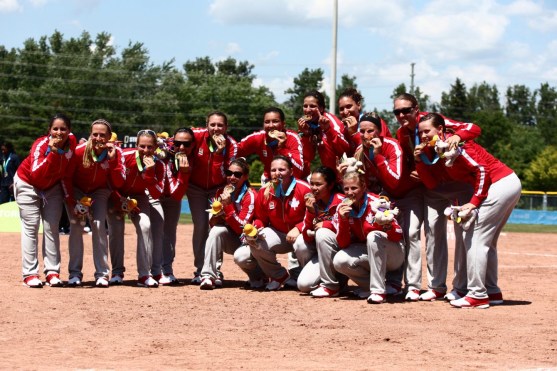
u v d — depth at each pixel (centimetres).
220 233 1052
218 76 8244
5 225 2144
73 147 1028
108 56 8156
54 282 1047
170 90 8169
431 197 964
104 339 728
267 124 1038
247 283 1091
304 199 1003
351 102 1003
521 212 3569
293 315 859
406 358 662
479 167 891
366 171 973
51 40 8475
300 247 1009
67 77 7881
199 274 1109
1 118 7244
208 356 662
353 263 958
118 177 1039
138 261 1071
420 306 922
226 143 1074
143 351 679
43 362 631
